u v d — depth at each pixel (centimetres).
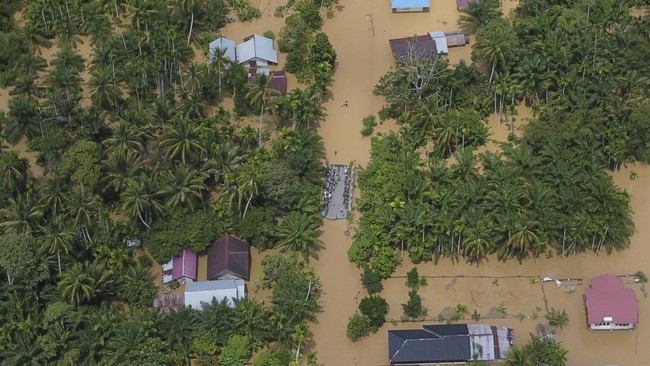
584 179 10419
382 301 9700
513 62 11956
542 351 8856
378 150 11350
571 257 10306
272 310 9344
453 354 9144
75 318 9156
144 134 10981
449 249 10212
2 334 8875
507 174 10606
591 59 12000
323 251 10469
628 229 10238
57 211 10144
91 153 10619
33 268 9400
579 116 11194
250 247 10488
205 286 9800
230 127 11538
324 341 9575
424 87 11775
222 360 9031
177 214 10275
